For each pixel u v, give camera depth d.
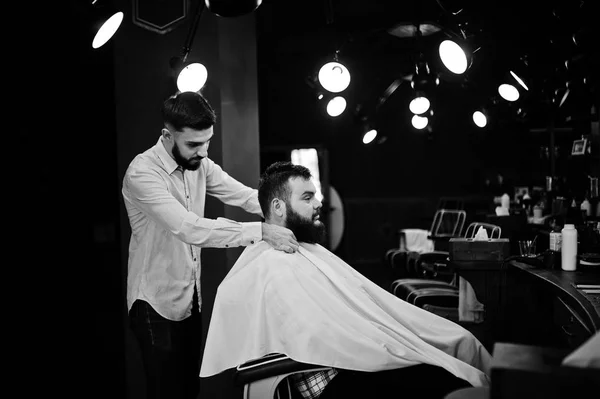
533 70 5.02
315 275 1.83
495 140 8.09
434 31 5.23
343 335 1.66
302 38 7.93
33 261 3.52
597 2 3.57
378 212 9.02
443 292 3.68
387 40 6.38
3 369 3.34
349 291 1.83
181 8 3.11
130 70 3.08
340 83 3.72
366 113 7.62
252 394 1.69
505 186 7.34
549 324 2.80
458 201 7.37
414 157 8.96
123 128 3.08
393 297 1.93
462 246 3.16
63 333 3.59
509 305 3.11
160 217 2.18
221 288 1.83
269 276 1.80
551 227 4.26
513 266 3.02
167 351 2.31
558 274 2.65
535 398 1.03
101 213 3.76
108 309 3.75
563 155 5.27
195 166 2.30
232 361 1.78
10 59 3.44
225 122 3.21
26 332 3.47
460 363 1.66
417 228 8.97
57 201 3.62
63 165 3.64
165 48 3.10
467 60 3.33
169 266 2.33
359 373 1.71
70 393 3.35
